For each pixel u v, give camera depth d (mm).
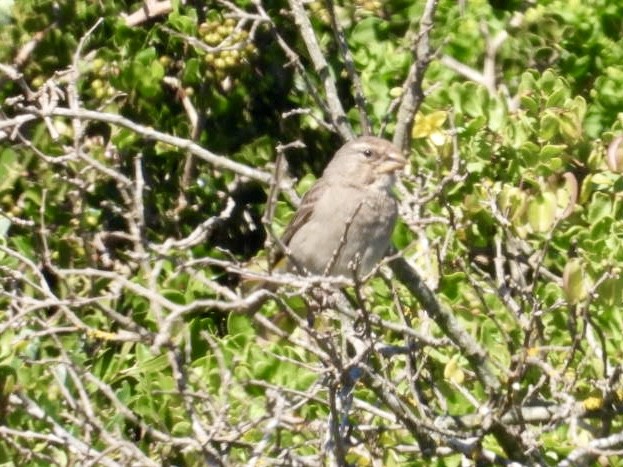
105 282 12133
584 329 10156
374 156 12734
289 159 14766
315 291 9945
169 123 14078
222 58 13789
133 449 9125
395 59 13867
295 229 13125
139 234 9680
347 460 10602
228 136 14500
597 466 10875
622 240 11688
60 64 13734
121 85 13711
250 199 14352
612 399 10164
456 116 12680
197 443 9047
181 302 11992
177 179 14141
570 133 12523
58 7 13711
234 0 14383
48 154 12758
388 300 12133
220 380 10734
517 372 10078
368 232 12875
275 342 11781
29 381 10852
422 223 11289
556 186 12352
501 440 10312
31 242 12453
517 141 12531
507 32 13773
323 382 10008
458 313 11688
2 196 12727
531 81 12914
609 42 13695
